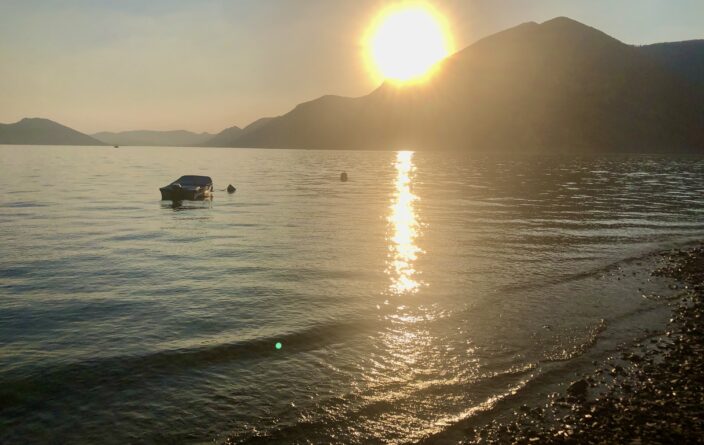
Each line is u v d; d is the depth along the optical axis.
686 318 13.70
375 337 12.34
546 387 9.77
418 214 35.88
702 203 43.06
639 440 8.02
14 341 12.04
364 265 19.88
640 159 145.38
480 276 18.19
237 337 12.27
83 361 10.91
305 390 9.73
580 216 34.69
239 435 8.27
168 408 9.09
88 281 17.48
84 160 141.88
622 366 10.67
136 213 36.34
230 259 20.98
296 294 15.88
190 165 121.94
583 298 15.52
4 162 120.75
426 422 8.62
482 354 11.34
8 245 23.83
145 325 13.14
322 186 62.69
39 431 8.41
